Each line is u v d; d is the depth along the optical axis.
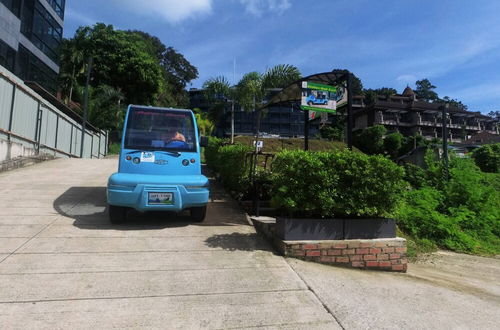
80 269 4.02
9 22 23.97
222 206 7.97
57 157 18.22
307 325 3.10
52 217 6.15
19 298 3.29
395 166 5.07
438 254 7.47
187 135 6.49
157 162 6.02
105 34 39.34
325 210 4.96
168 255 4.62
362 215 5.20
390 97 81.06
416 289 4.22
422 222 8.49
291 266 4.46
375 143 54.91
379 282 4.33
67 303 3.25
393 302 3.71
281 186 5.02
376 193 5.01
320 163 4.89
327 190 4.91
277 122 72.56
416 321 3.30
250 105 19.27
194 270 4.18
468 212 9.41
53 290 3.48
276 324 3.09
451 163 12.01
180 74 65.50
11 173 11.12
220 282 3.89
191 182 5.82
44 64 30.23
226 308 3.32
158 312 3.18
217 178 11.69
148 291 3.58
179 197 5.70
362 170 5.00
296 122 73.25
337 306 3.48
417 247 7.60
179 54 64.25
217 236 5.57
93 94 35.12
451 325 3.28
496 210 10.16
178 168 6.10
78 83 38.03
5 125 13.08
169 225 6.07
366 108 72.31
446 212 9.85
